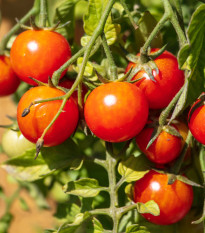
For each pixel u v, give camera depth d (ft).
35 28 2.18
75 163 2.25
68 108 2.07
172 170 2.20
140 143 2.17
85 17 2.26
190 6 2.82
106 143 2.21
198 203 2.38
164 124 2.15
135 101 2.03
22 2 5.07
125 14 2.50
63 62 2.15
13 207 5.01
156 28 2.08
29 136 2.08
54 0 2.53
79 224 2.11
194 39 2.00
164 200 2.19
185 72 2.05
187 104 2.15
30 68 2.13
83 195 2.15
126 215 2.49
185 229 2.39
